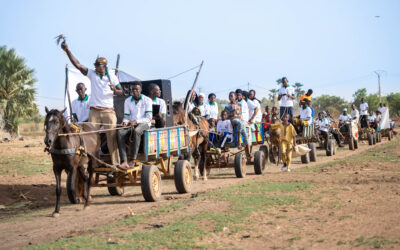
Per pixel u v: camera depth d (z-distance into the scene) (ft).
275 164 56.44
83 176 32.83
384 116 102.68
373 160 49.42
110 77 31.73
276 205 26.12
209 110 50.34
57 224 26.12
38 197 39.14
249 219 22.82
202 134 42.68
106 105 31.78
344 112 84.38
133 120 31.50
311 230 20.12
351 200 26.21
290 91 57.88
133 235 20.71
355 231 19.26
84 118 37.88
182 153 38.42
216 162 46.57
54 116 27.66
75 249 18.99
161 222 23.44
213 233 20.43
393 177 34.63
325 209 24.29
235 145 45.80
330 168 44.11
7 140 113.80
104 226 23.91
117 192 37.81
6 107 118.42
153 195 31.81
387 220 20.67
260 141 51.90
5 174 53.31
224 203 27.48
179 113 39.14
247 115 47.67
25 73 120.98
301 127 57.52
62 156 28.68
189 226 21.76
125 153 31.32
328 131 70.54
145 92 37.37
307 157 56.80
